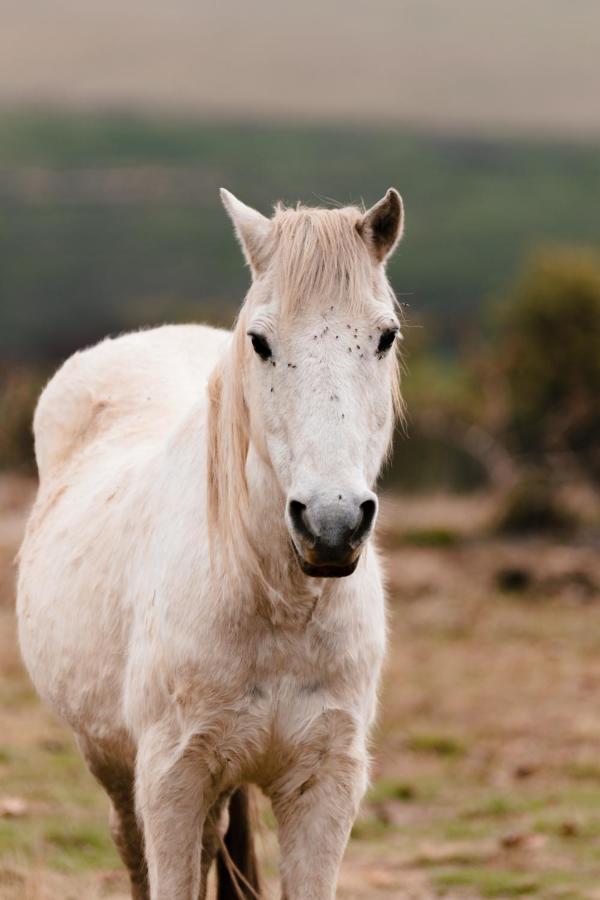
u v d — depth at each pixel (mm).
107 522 6594
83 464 7492
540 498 29047
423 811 12109
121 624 6211
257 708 5547
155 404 7555
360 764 5680
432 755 14070
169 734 5680
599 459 46719
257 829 7172
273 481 5305
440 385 49719
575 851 10445
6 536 25469
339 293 5043
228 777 5715
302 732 5566
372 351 5062
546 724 15219
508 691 16859
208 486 5633
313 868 5613
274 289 5164
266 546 5398
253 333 5102
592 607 22578
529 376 49094
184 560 5711
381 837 11203
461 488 41094
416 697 16438
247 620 5477
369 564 5879
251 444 5438
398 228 5281
